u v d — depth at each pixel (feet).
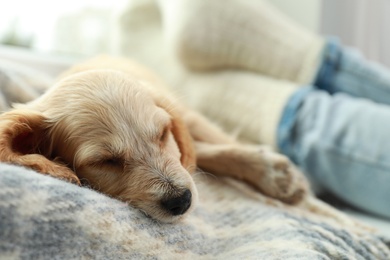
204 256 2.57
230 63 5.40
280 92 4.74
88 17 6.91
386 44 7.44
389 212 3.96
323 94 4.63
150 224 2.45
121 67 4.12
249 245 2.68
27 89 3.69
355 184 4.04
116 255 2.10
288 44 5.22
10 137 2.55
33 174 2.08
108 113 2.82
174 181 2.71
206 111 5.29
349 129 4.10
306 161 4.26
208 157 3.81
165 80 5.78
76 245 1.95
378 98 4.97
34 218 1.85
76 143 2.79
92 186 2.77
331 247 2.64
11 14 6.34
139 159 2.81
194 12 5.25
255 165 3.70
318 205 3.66
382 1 7.26
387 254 3.00
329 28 7.30
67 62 6.06
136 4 6.13
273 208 3.31
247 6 5.34
